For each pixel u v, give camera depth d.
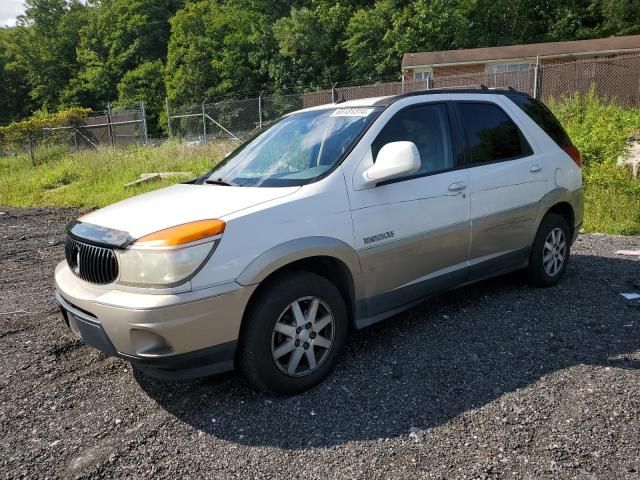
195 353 2.94
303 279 3.28
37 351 4.19
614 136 9.85
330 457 2.71
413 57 29.98
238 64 42.59
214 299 2.93
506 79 20.05
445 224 4.01
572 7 37.75
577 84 19.20
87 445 2.93
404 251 3.77
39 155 20.42
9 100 57.38
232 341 3.04
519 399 3.13
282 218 3.21
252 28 42.53
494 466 2.57
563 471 2.51
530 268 4.88
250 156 4.25
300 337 3.30
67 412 3.28
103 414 3.24
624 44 26.39
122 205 3.65
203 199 3.43
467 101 4.46
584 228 7.55
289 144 4.08
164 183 13.25
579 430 2.80
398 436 2.85
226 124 22.75
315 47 38.72
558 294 4.84
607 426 2.82
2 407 3.36
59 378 3.73
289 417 3.09
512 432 2.82
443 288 4.14
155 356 2.87
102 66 51.91
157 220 3.11
